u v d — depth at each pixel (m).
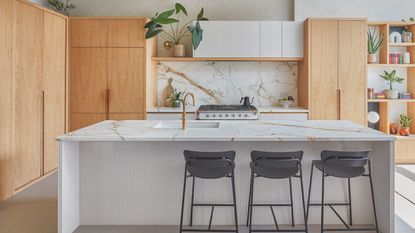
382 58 5.68
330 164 2.78
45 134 4.74
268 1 5.79
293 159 2.76
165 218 3.20
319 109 5.27
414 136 5.68
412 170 5.15
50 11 4.79
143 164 3.18
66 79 5.19
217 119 5.13
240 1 5.80
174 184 3.18
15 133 4.14
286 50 5.38
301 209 3.22
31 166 4.46
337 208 3.22
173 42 5.80
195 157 2.75
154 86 5.78
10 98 4.05
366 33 5.25
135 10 5.81
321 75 5.25
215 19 5.81
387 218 2.93
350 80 5.27
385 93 5.69
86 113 5.33
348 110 5.28
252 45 5.36
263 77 5.84
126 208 3.20
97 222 3.21
